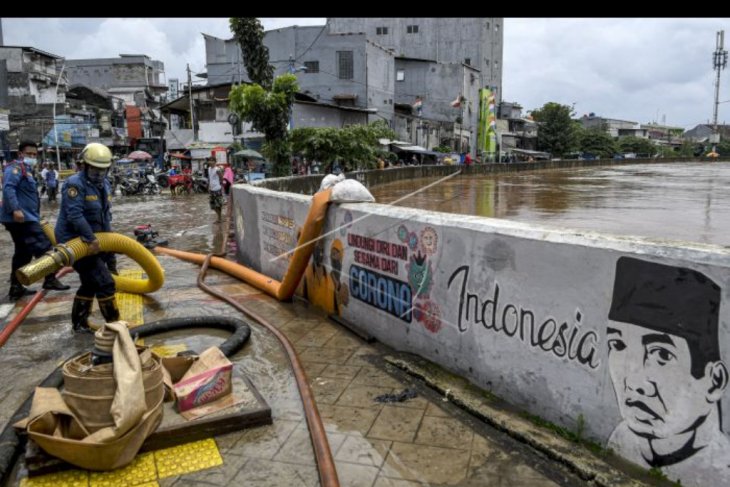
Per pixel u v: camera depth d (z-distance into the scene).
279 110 16.86
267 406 3.37
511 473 2.82
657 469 2.63
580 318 2.95
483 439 3.15
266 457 2.99
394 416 3.43
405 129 48.22
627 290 2.71
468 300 3.73
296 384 3.91
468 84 56.41
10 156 28.72
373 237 4.71
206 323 5.21
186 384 3.40
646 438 2.67
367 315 4.91
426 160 47.75
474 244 3.64
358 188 5.29
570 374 3.04
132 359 2.97
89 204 4.86
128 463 2.88
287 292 5.96
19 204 5.97
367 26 61.41
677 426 2.54
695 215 14.27
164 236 11.30
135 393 2.88
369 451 3.05
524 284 3.28
